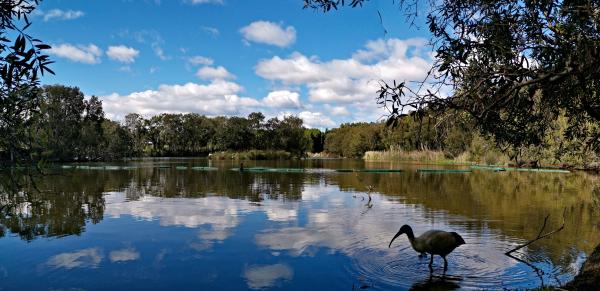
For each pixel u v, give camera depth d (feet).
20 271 32.89
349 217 55.26
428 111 14.99
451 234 32.60
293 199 75.00
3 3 15.10
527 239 41.52
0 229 48.62
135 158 333.01
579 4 14.33
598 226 48.19
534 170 158.61
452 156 226.99
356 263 34.12
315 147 479.00
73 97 249.34
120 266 34.17
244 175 138.72
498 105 16.06
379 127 324.39
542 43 15.23
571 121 25.00
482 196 78.69
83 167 181.88
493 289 27.73
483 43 15.71
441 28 17.11
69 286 29.81
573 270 31.55
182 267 33.99
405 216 55.88
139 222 52.54
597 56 13.48
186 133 408.46
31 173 19.92
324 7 19.12
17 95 17.95
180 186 100.07
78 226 50.26
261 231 46.60
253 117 374.43
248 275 31.78
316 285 29.43
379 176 133.08
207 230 47.44
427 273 31.24
